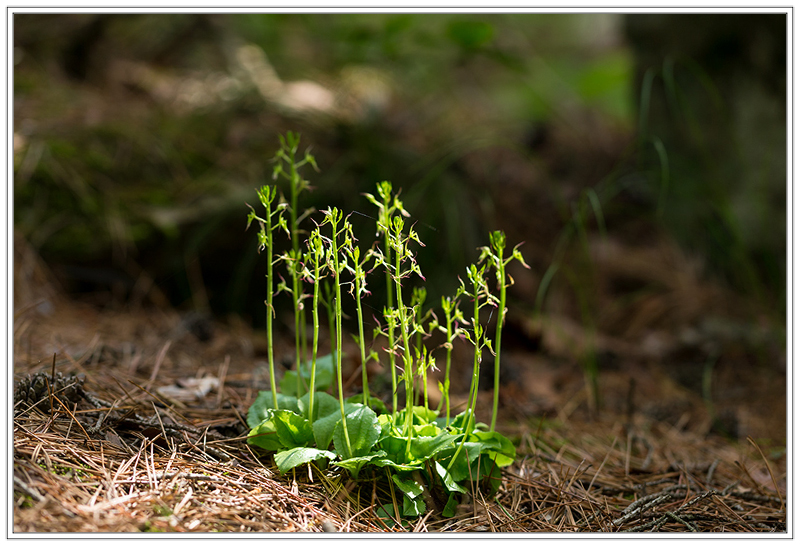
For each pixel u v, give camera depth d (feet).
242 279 8.26
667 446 7.16
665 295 9.80
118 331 7.61
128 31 12.49
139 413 6.66
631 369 8.03
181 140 9.41
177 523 6.18
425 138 12.12
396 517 6.39
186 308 8.18
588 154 12.85
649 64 11.05
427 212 8.79
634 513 6.51
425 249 8.40
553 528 6.45
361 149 9.68
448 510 6.45
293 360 7.41
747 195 9.73
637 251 11.08
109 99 10.58
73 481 6.25
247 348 7.61
